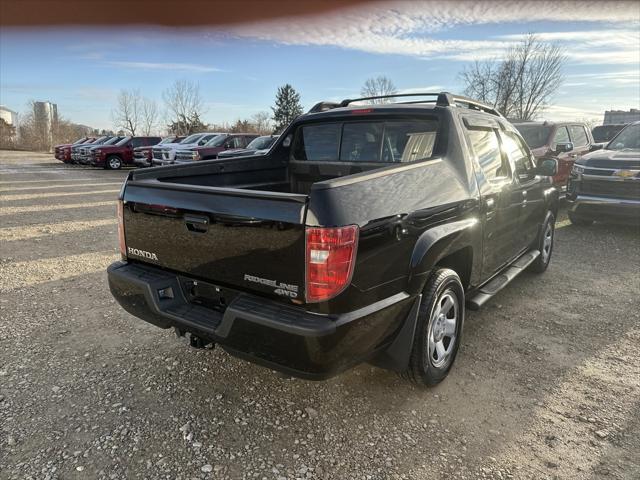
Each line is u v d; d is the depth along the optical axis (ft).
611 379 10.92
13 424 8.96
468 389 10.46
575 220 28.04
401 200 8.84
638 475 7.86
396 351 9.38
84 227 28.35
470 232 11.02
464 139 11.68
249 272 8.17
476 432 8.96
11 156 133.08
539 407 9.78
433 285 9.75
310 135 14.34
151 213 9.67
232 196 8.16
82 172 73.87
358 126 13.25
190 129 193.98
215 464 7.98
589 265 20.25
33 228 27.94
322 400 9.94
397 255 8.65
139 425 9.00
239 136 65.72
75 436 8.64
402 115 12.24
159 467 7.89
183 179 11.89
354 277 7.67
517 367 11.46
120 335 12.93
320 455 8.27
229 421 9.18
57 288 16.83
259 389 10.32
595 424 9.23
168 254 9.55
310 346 7.35
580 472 7.91
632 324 14.02
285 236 7.55
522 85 110.63
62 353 11.85
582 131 37.06
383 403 9.87
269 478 7.70
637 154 25.34
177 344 12.41
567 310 15.11
